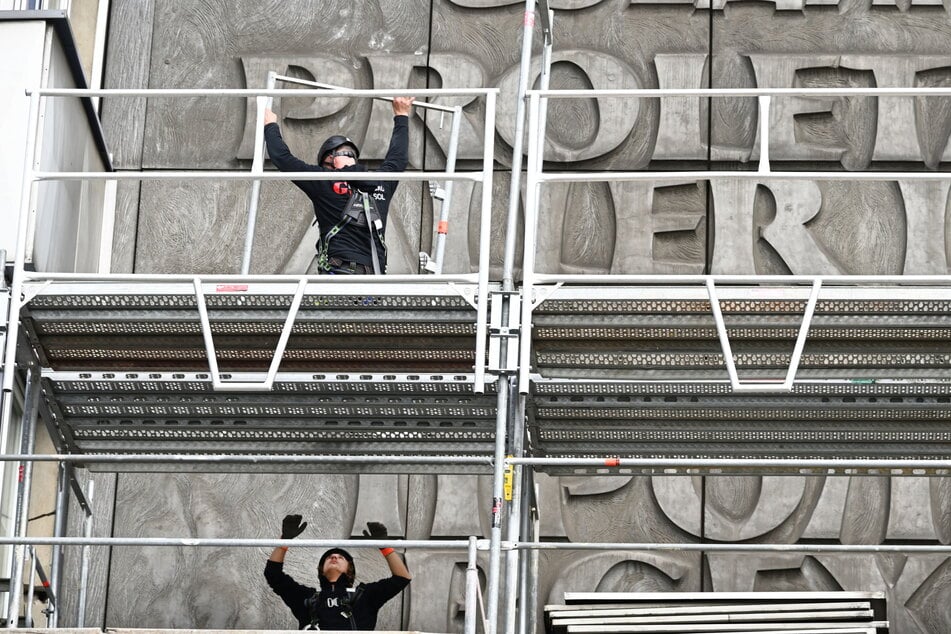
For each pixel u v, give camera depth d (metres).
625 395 29.12
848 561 37.16
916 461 26.05
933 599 36.75
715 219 39.72
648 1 41.81
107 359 29.30
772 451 30.72
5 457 26.73
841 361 27.91
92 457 27.08
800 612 34.59
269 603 37.75
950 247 39.25
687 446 30.84
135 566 37.97
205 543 25.41
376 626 37.19
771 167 40.41
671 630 34.25
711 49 41.38
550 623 35.12
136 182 41.03
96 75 41.75
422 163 40.69
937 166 40.09
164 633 28.17
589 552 37.59
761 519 37.56
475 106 41.12
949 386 28.03
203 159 41.34
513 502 26.53
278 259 40.50
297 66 41.81
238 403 29.81
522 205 40.19
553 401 29.45
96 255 37.81
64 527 31.22
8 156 30.70
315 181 31.66
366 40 42.16
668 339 27.91
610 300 27.06
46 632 26.84
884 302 26.67
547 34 32.66
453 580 37.47
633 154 40.66
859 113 40.62
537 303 26.66
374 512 38.12
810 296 26.25
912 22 41.22
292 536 33.88
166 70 42.16
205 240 40.66
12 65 31.59
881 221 39.75
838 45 41.19
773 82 40.75
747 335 27.64
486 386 28.81
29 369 29.30
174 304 28.03
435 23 42.12
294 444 31.33
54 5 41.78
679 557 37.47
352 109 41.38
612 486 38.03
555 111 41.09
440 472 31.53
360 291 27.45
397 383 29.08
